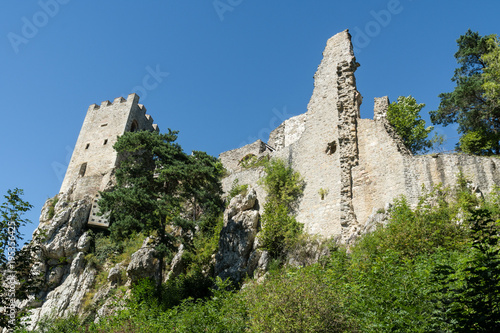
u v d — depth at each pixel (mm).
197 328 14297
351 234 21797
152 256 27281
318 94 28984
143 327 16359
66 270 35438
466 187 19672
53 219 38812
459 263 12344
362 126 25156
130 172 28828
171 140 31609
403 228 17266
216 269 25016
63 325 25797
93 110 55406
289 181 26812
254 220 25734
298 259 22234
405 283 11391
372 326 10336
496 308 8516
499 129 27750
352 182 23859
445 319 9719
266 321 12203
